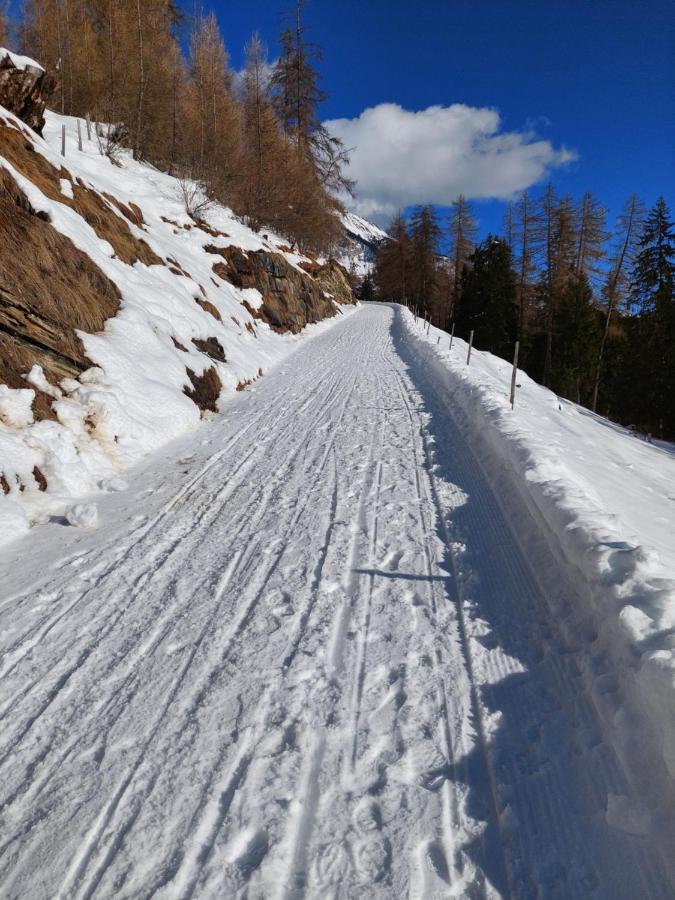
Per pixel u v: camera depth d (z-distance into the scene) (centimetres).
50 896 181
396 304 4447
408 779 226
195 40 2706
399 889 183
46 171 927
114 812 213
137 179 1912
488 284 3541
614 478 690
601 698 237
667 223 2538
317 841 200
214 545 441
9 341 587
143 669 296
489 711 258
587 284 3262
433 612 341
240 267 1836
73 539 450
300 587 374
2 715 265
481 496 514
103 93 2300
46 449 540
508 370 1903
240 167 2591
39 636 326
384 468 615
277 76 3478
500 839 199
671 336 2222
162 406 745
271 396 1041
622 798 194
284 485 572
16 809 215
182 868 191
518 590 353
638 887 171
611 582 280
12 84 1041
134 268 1034
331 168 3828
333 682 282
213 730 253
